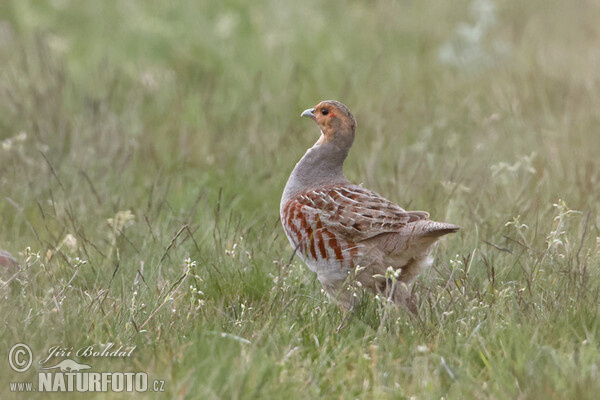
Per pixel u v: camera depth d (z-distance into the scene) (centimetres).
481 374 940
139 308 1084
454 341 1005
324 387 930
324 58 2400
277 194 1592
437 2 2930
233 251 1236
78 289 1161
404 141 1836
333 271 1144
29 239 1406
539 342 982
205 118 1945
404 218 1105
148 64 2372
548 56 2403
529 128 1856
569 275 1113
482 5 2703
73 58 2386
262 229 1364
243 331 1041
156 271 1245
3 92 2019
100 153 1691
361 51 2502
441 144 1777
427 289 1152
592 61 2356
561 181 1541
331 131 1219
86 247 1348
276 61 2384
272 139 1816
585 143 1761
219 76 2302
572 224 1362
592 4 2959
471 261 1203
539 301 1101
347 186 1180
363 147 1798
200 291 1123
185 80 2216
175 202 1548
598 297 1095
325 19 2756
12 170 1611
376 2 2948
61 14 2731
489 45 2477
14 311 1027
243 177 1653
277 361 945
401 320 1073
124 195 1548
